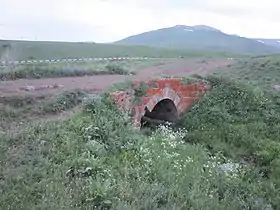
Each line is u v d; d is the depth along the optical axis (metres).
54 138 12.97
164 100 21.80
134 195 10.58
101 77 27.92
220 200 12.45
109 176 11.35
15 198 9.02
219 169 15.34
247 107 22.69
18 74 25.83
